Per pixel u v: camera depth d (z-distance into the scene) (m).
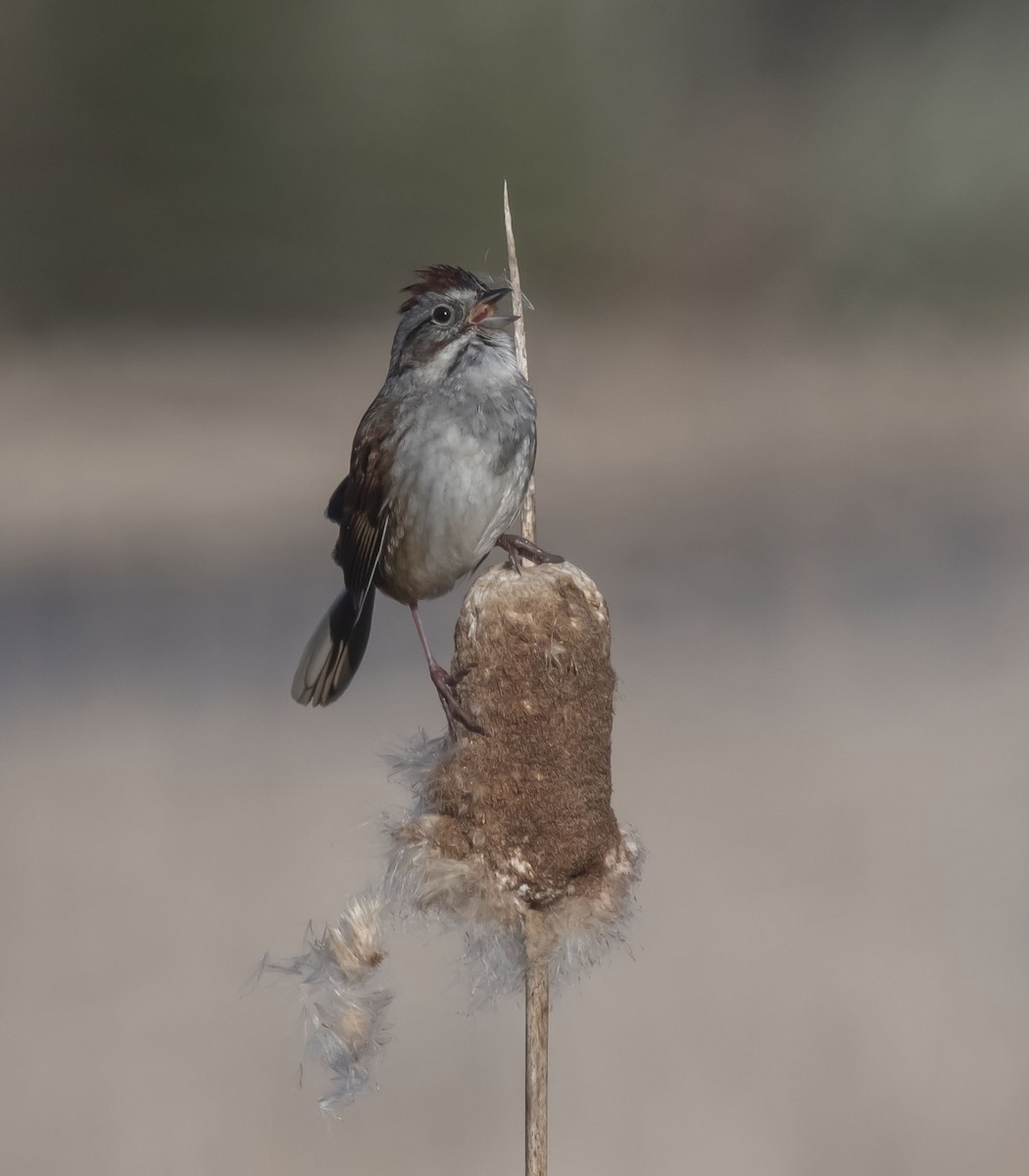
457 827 4.39
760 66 36.62
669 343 30.52
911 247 33.56
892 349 30.02
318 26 32.03
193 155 31.47
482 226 33.34
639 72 35.03
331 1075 4.36
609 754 4.47
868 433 23.67
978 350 29.58
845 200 34.50
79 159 31.41
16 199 30.86
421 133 32.69
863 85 36.38
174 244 31.66
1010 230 33.66
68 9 30.55
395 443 5.92
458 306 5.93
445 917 4.36
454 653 4.46
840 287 33.41
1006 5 35.75
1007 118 34.59
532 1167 4.29
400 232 32.69
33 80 31.00
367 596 6.09
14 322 30.89
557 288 33.34
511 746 4.36
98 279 31.52
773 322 31.66
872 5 36.41
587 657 4.39
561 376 28.09
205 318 31.78
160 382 27.20
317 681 6.16
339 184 32.16
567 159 33.41
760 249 33.56
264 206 31.97
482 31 32.75
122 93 31.23
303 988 4.39
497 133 33.12
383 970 4.41
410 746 4.54
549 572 4.49
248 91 31.72
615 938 4.39
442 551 5.96
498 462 5.85
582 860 4.37
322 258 32.50
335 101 32.12
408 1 32.38
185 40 30.98
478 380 5.86
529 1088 4.31
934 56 35.91
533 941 4.34
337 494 6.61
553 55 33.47
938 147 34.44
